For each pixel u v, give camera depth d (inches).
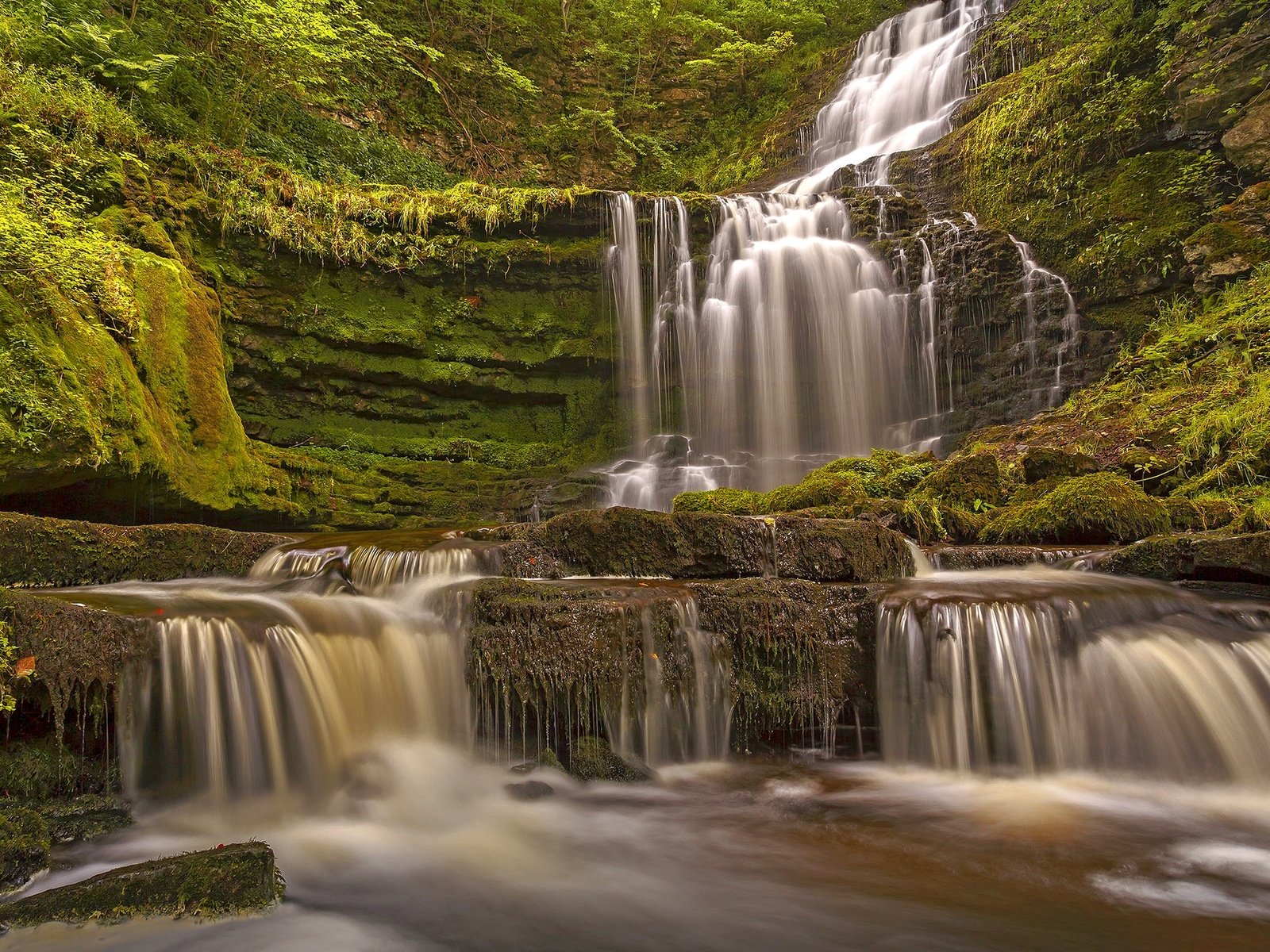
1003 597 209.9
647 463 543.8
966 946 125.5
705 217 576.7
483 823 175.9
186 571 257.3
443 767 198.8
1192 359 399.2
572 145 847.7
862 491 344.2
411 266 516.7
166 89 486.9
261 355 472.1
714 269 569.3
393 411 511.2
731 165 853.8
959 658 205.8
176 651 176.1
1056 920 132.7
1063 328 502.0
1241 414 329.1
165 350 362.3
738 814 180.4
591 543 257.8
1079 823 172.2
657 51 917.2
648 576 253.4
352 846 163.5
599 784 192.4
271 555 268.4
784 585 226.4
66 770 162.9
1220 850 158.9
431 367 517.3
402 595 236.5
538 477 517.0
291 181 499.2
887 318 557.3
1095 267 495.5
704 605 222.4
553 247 549.6
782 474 534.3
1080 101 532.4
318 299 494.0
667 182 862.5
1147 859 155.3
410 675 206.7
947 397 536.7
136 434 316.2
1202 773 191.6
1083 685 202.4
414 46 699.4
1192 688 196.7
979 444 428.8
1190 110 469.7
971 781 199.6
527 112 833.5
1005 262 532.7
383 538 287.0
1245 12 454.0
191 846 158.9
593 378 557.3
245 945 123.6
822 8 941.8
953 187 608.4
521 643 203.8
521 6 857.5
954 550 280.7
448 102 774.5
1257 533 228.7
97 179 385.7
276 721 184.5
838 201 600.4
